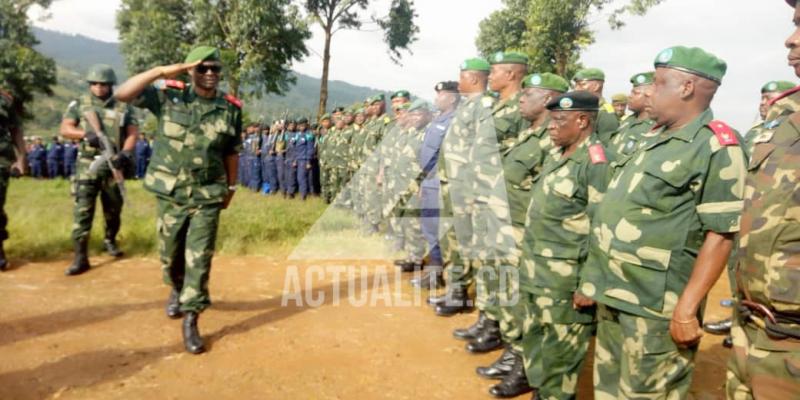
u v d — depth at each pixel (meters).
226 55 24.75
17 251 6.36
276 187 14.16
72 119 5.65
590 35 21.38
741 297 2.05
